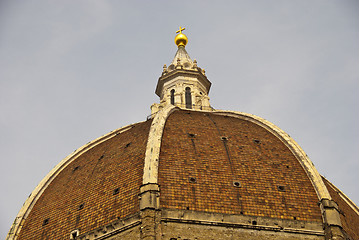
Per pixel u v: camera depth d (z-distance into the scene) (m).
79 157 85.75
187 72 102.38
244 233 64.38
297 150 74.81
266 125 82.81
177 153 71.31
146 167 67.88
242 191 67.69
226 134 77.88
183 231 63.47
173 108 84.94
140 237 62.56
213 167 70.06
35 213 76.38
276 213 66.38
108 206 68.19
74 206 72.00
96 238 66.00
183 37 111.31
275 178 70.31
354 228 72.00
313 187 70.00
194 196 66.06
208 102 96.94
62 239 68.81
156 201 64.50
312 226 66.19
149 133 74.50
